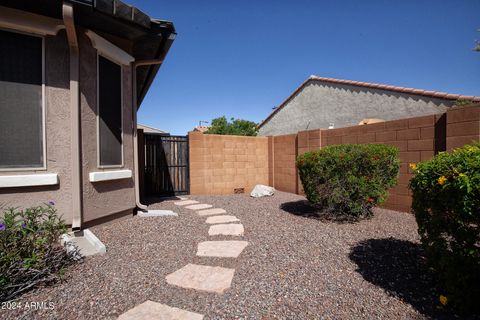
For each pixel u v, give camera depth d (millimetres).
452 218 2178
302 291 2426
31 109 3646
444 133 4848
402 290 2455
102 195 4383
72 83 3877
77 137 3906
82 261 3002
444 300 2193
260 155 10031
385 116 10633
